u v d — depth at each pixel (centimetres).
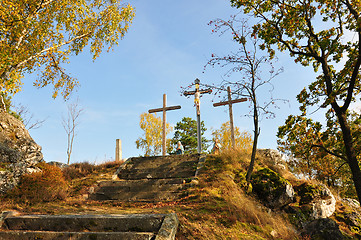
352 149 880
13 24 1171
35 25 1345
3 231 516
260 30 1077
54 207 737
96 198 952
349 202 1162
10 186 855
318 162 1733
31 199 809
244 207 723
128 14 1712
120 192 968
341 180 1903
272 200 891
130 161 1347
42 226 539
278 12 1039
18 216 574
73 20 1538
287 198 895
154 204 819
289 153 1645
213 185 896
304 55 1044
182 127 3628
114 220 521
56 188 923
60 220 538
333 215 982
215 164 1141
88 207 772
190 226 552
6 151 927
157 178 1118
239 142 2283
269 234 646
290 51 1051
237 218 662
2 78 1209
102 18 1625
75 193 964
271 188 912
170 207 731
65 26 1556
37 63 1476
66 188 975
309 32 1028
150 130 2984
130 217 525
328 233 801
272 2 1031
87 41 1656
